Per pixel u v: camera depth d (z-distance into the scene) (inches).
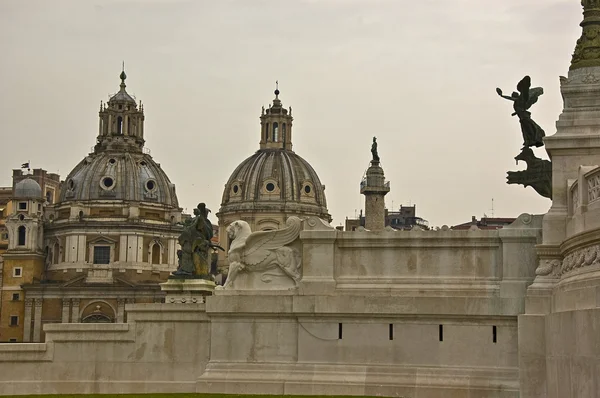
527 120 3307.1
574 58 3127.5
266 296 3346.5
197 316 3501.5
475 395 3105.3
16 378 3548.2
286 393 3267.7
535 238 3161.9
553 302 2925.7
